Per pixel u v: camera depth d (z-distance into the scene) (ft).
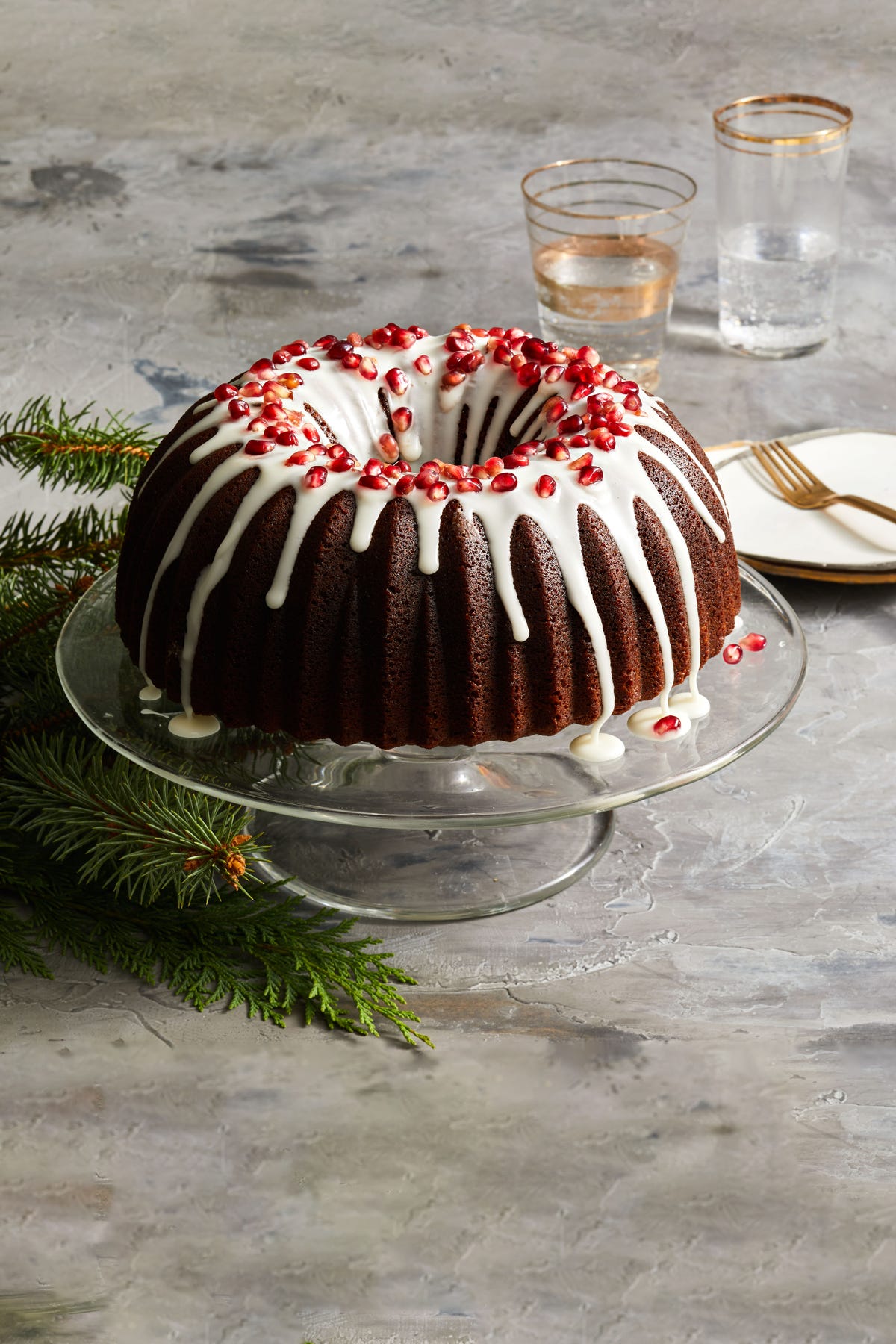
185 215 7.85
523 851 5.72
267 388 5.67
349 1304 5.15
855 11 8.93
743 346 7.12
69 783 5.60
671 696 5.61
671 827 5.78
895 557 6.20
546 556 5.45
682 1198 5.24
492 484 5.47
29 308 7.34
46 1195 5.26
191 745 5.54
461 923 5.61
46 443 6.05
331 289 7.42
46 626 5.95
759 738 5.53
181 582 5.52
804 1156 5.29
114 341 7.18
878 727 5.98
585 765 5.49
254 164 8.16
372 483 5.45
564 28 8.93
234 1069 5.41
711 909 5.63
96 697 5.63
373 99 8.55
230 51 8.86
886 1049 5.41
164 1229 5.22
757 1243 5.20
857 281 7.47
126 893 5.61
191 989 5.49
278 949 5.51
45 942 5.58
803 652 5.71
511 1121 5.33
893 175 7.99
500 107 8.45
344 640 5.45
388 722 5.49
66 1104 5.36
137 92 8.61
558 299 6.83
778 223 6.97
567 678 5.49
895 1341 5.10
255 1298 5.16
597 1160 5.29
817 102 7.09
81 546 6.06
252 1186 5.26
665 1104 5.35
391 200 7.92
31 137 8.32
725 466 6.48
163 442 5.72
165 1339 5.12
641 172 7.10
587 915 5.62
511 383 5.77
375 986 5.47
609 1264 5.18
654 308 6.82
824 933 5.58
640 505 5.52
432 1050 5.42
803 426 6.81
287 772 5.48
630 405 5.64
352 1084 5.38
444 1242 5.21
